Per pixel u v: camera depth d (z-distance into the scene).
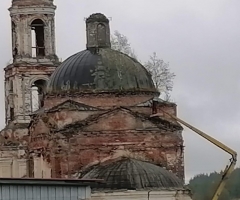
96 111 87.25
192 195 83.50
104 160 85.31
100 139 85.44
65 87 88.38
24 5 111.50
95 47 90.94
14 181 66.94
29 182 67.50
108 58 89.38
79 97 87.69
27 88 110.94
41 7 111.56
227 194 98.19
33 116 91.81
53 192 68.62
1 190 66.44
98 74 88.25
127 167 80.12
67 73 88.94
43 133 88.56
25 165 105.75
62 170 85.25
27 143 98.81
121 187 78.69
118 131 85.62
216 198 75.25
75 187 69.62
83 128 85.31
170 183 79.81
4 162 108.50
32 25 111.94
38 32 112.81
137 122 86.06
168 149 87.00
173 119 87.69
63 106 86.62
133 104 88.12
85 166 85.00
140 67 90.44
